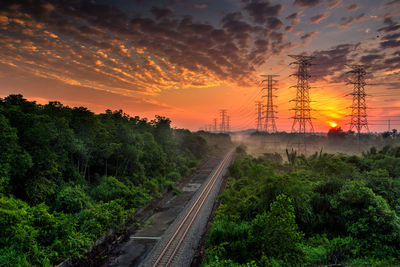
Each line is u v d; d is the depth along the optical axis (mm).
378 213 15117
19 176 18422
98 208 21375
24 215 15242
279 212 13961
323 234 16594
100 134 27781
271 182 19359
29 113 20922
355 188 17406
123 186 28000
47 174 20719
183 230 22297
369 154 42375
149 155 38375
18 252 13258
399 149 37281
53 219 16859
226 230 17625
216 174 49750
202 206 29500
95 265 16359
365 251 14172
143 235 21484
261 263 13352
